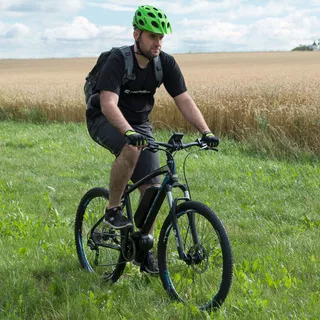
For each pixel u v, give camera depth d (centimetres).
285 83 1822
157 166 413
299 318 336
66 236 549
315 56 8350
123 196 416
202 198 710
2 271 440
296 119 1105
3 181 851
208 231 356
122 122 364
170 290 380
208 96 1521
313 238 532
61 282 407
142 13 368
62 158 1065
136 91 397
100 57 398
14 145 1268
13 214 621
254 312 343
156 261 404
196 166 927
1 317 356
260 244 516
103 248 462
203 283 362
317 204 657
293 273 431
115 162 386
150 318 348
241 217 615
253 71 3891
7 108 1991
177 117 1471
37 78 4100
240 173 858
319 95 1366
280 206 658
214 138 372
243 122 1287
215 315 340
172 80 403
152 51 378
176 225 363
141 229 392
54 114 1856
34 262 463
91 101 410
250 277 415
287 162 965
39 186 816
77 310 362
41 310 370
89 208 462
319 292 384
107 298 380
